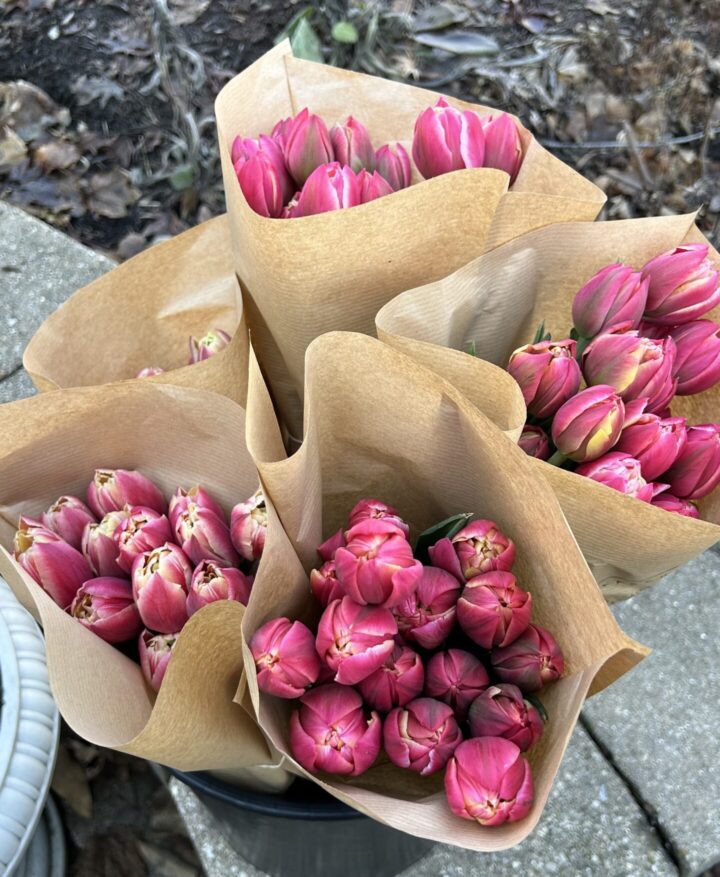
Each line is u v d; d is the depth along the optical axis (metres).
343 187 0.50
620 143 1.28
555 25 1.40
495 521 0.48
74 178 1.28
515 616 0.42
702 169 1.22
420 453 0.49
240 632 0.42
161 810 0.90
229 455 0.53
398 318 0.50
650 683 0.82
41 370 0.56
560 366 0.47
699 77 1.30
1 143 1.29
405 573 0.39
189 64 1.28
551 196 0.50
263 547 0.44
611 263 0.54
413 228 0.50
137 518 0.49
